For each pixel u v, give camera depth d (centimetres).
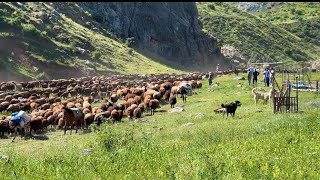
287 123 1786
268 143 1395
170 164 1191
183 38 13512
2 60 6581
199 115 2583
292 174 1012
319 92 3306
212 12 17525
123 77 6322
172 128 2155
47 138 2314
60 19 9475
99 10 11681
